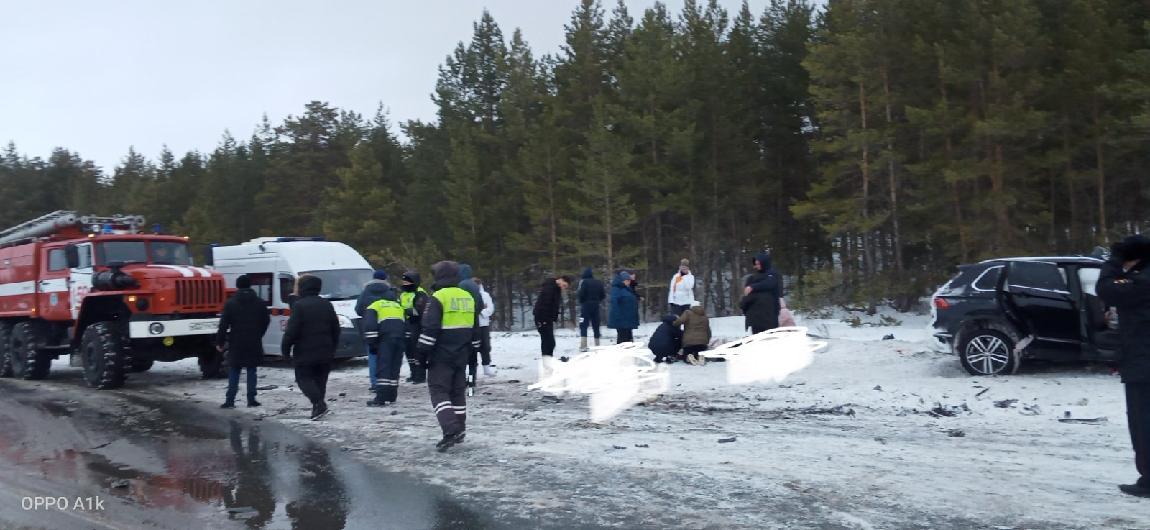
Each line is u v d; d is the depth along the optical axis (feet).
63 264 53.88
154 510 21.88
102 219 56.75
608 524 19.56
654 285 124.77
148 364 55.67
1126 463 23.72
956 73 82.43
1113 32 80.33
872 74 92.32
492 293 156.25
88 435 33.22
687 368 47.42
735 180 121.29
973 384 37.68
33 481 25.40
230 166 199.31
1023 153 85.66
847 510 19.93
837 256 132.57
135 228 57.62
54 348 55.93
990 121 78.43
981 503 20.15
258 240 62.95
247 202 193.26
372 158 151.23
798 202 112.16
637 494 21.91
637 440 28.86
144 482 24.94
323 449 29.17
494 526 19.72
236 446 30.17
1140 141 78.28
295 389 47.21
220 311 51.85
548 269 127.54
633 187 122.42
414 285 47.44
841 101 96.53
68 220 55.52
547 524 19.72
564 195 125.59
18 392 49.24
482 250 134.10
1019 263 39.81
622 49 140.56
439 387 28.50
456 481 23.95
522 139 133.49
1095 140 83.97
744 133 122.93
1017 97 79.05
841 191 111.65
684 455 26.20
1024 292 39.17
